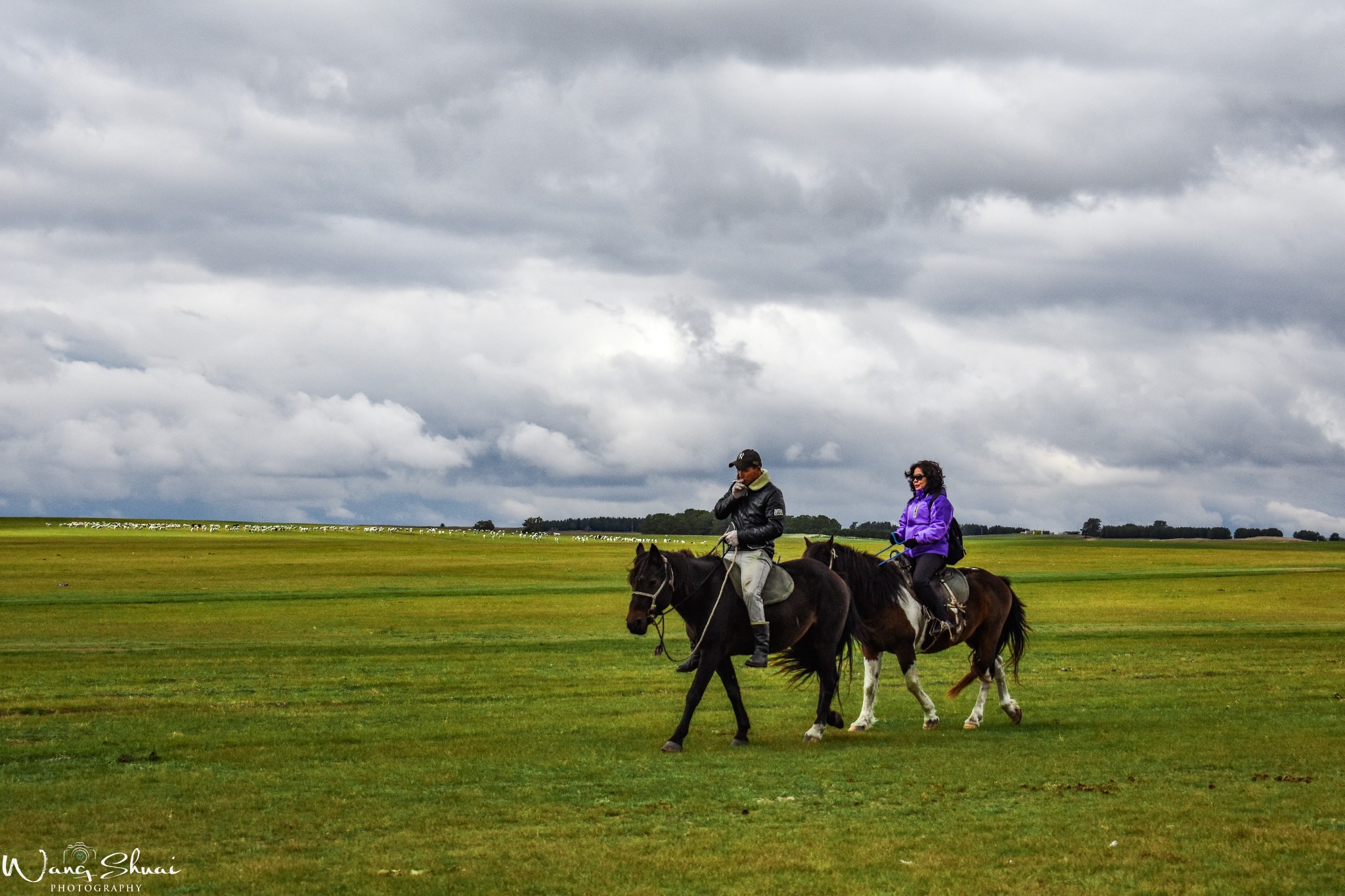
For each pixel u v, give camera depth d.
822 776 9.88
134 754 10.97
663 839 7.68
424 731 12.52
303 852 7.39
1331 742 11.47
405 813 8.45
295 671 18.88
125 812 8.43
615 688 16.94
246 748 11.31
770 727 13.29
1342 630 27.91
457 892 6.53
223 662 20.05
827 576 12.63
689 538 164.25
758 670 19.84
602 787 9.41
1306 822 8.03
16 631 27.56
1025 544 144.62
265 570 64.06
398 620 32.31
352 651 22.70
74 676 17.59
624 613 35.25
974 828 7.95
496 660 20.91
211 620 31.64
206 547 97.38
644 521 186.38
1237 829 7.78
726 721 13.67
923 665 21.48
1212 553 107.00
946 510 13.68
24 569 61.72
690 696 11.54
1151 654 21.83
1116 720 13.47
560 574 63.09
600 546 121.38
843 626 12.65
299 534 146.25
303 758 10.77
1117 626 30.00
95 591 45.00
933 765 10.39
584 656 21.77
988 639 13.72
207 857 7.27
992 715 14.45
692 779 9.73
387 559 82.19
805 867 6.98
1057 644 24.22
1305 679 17.58
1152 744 11.43
